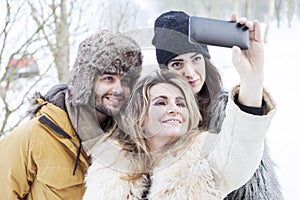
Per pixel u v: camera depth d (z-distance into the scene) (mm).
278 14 9523
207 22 946
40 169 1359
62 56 3482
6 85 3111
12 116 3094
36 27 3389
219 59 1048
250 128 949
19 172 1399
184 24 1090
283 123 4293
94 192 1063
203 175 1003
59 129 1335
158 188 1005
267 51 7781
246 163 986
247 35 936
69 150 1350
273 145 3818
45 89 3371
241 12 9508
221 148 1009
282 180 3158
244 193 1230
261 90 945
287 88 5625
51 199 1358
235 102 968
